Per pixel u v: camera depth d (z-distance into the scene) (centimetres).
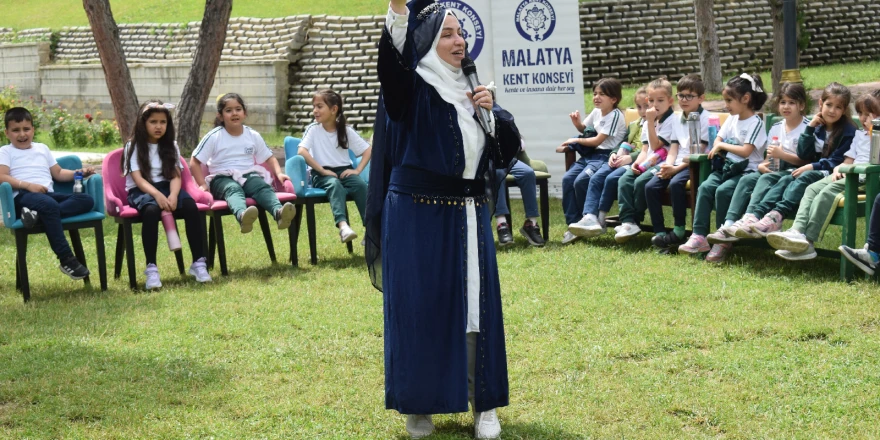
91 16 1161
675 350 425
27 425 358
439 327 328
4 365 430
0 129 1539
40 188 576
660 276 554
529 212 669
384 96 324
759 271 556
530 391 380
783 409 350
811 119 586
